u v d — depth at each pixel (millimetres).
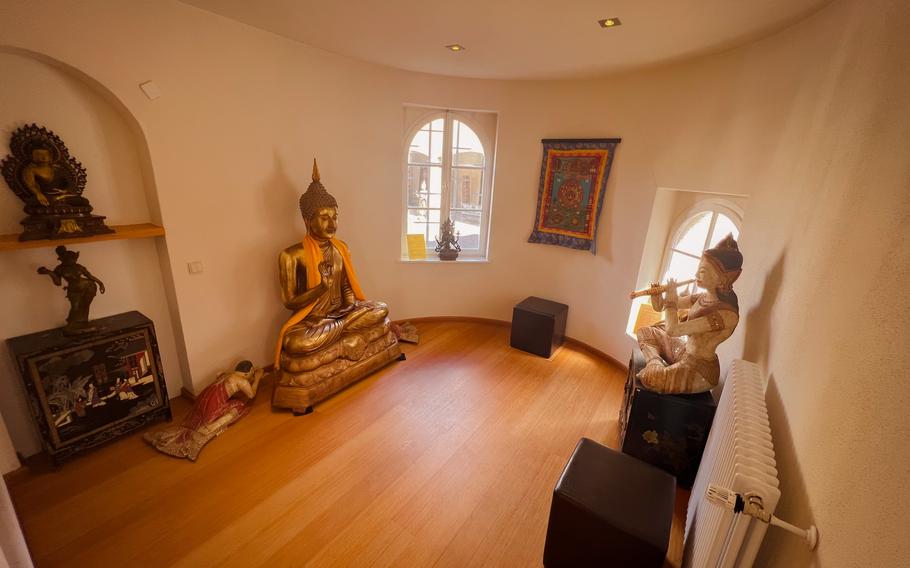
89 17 1992
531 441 2619
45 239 1984
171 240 2516
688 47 2514
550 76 3418
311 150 3176
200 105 2492
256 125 2803
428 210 4227
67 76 2100
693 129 2781
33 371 1999
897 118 1036
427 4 2105
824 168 1561
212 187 2654
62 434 2145
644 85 3090
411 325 4129
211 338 2857
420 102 3664
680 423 2225
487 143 4055
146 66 2227
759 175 2291
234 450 2414
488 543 1908
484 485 2246
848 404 922
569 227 3762
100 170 2289
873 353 860
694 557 1458
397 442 2553
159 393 2502
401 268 4105
